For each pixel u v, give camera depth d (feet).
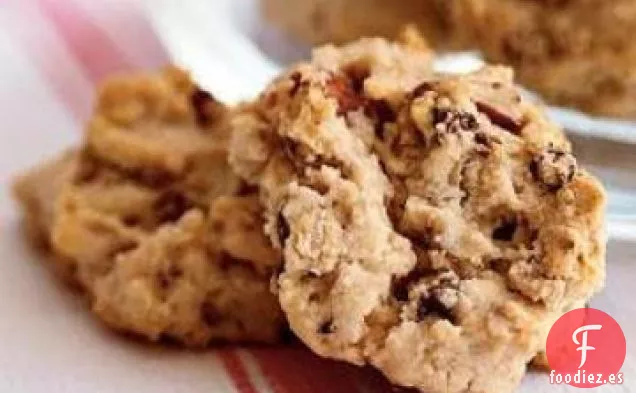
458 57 1.42
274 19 1.49
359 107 1.10
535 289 1.05
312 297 1.05
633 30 1.35
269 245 1.12
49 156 1.34
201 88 1.26
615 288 1.17
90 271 1.17
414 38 1.19
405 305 1.05
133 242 1.17
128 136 1.22
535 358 1.09
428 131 1.08
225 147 1.20
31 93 1.42
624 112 1.37
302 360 1.13
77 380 1.10
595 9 1.36
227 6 1.50
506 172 1.07
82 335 1.14
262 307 1.14
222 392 1.09
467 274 1.06
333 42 1.44
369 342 1.04
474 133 1.08
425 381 1.04
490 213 1.07
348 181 1.06
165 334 1.14
